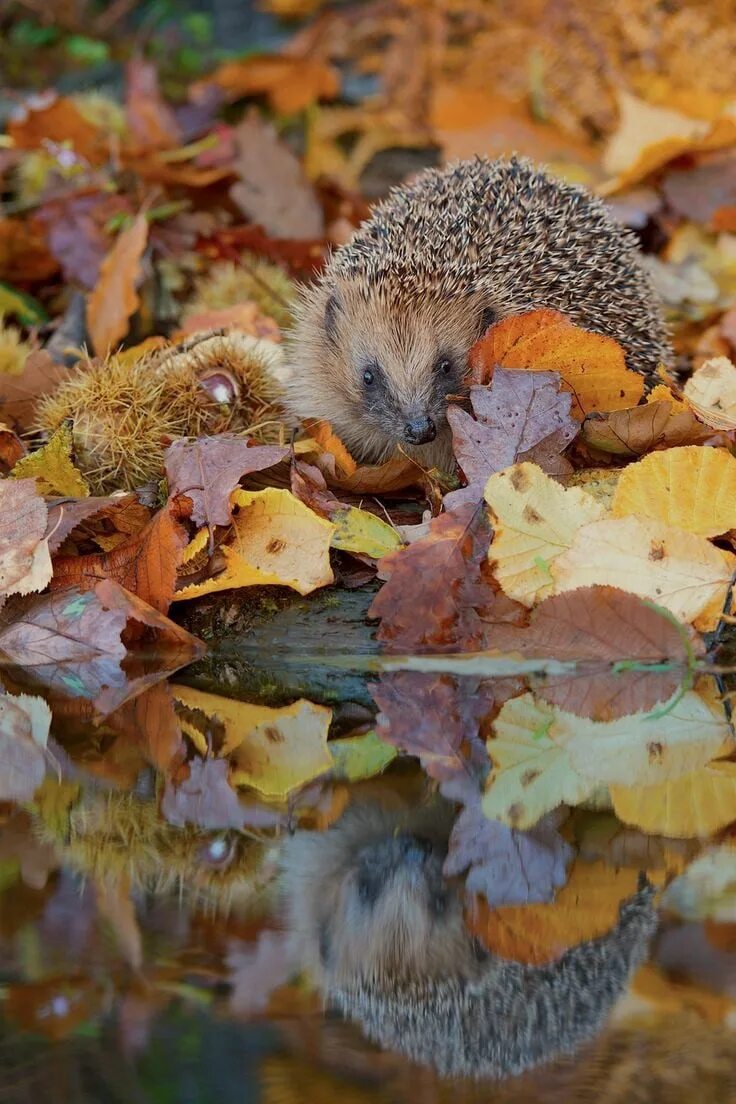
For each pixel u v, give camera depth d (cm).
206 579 105
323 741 96
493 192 121
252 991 78
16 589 104
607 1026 75
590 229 121
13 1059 74
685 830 89
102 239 133
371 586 106
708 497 102
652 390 113
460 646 102
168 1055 73
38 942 82
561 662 101
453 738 96
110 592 104
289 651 103
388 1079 71
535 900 85
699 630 102
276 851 88
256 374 113
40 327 128
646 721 97
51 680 102
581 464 109
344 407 121
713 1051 73
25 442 112
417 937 83
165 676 102
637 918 85
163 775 93
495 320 118
